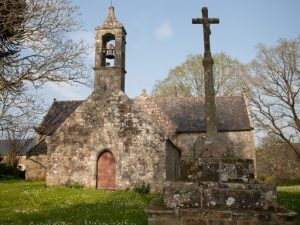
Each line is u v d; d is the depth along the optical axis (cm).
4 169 3056
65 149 2108
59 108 3234
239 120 2808
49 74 1184
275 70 3128
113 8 2278
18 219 1047
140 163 1980
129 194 1745
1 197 1527
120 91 2131
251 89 3216
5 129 1151
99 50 2206
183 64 3891
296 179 3297
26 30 1167
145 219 1020
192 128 2742
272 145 3416
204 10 923
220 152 804
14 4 1136
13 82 1131
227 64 3681
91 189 1947
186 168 764
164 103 3083
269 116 3147
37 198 1516
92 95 2159
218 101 3056
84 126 2119
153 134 2002
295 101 3091
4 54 1145
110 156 2062
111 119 2089
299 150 3319
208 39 909
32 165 2825
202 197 695
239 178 722
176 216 671
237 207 681
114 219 1025
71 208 1261
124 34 2275
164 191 711
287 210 673
